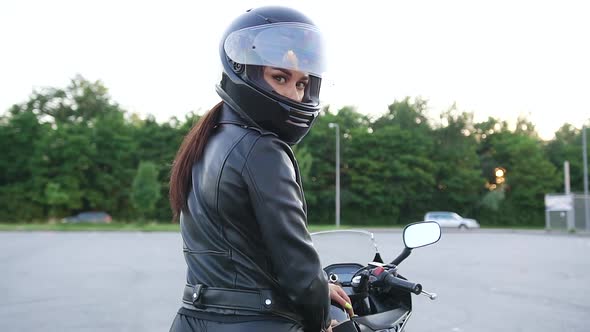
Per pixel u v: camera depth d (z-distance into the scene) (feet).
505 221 191.31
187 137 5.74
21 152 166.71
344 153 178.60
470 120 197.47
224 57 5.56
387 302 7.90
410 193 177.78
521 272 42.27
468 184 183.73
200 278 5.18
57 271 42.09
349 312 6.11
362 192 177.88
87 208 171.73
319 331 5.03
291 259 4.77
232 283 4.97
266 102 5.27
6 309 26.35
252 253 4.97
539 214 193.77
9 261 49.75
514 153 193.06
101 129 169.78
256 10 5.62
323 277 4.90
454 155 186.09
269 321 4.90
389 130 179.22
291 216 4.84
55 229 118.73
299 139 5.64
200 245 5.19
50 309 26.35
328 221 179.11
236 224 4.96
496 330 22.44
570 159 207.92
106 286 34.12
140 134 177.27
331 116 180.34
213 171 5.10
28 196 161.38
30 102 200.85
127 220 170.81
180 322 5.26
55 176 164.04
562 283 36.27
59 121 184.44
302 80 5.55
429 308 27.35
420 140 182.80
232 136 5.19
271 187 4.86
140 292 31.63
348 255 8.82
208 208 5.09
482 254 60.34
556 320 24.27
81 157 162.09
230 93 5.44
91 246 69.67
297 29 5.53
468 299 29.99
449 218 146.00
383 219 180.04
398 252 58.13
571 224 122.62
